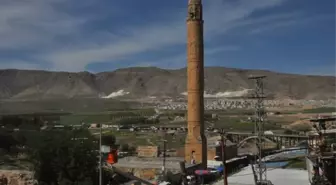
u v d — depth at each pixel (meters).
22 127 167.00
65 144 80.81
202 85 82.56
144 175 80.56
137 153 117.31
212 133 161.38
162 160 92.56
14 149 123.75
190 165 79.38
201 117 82.19
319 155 56.66
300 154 109.81
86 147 81.38
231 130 192.50
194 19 82.31
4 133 136.88
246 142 149.00
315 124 66.94
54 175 78.56
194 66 82.19
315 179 56.78
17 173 87.06
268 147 143.62
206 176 77.81
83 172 77.31
